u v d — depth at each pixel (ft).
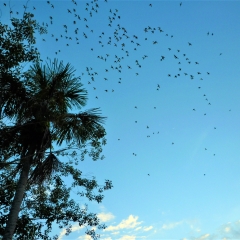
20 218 29.25
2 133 26.37
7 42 24.68
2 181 29.17
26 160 26.40
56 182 32.17
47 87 27.55
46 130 26.55
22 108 26.61
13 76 26.00
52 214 30.37
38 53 26.91
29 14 26.40
